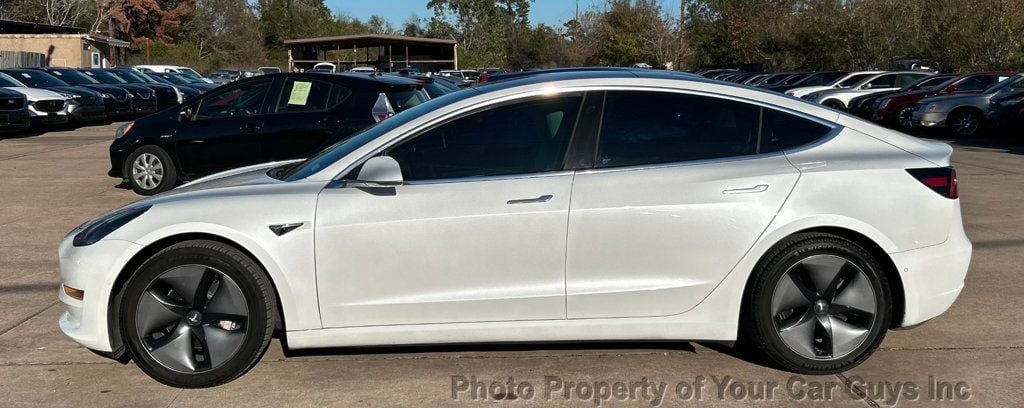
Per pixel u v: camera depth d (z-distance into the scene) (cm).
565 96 454
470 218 432
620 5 4966
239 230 432
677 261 438
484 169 445
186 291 438
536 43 6719
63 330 459
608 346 504
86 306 441
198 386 446
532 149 446
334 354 495
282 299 437
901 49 3428
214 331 442
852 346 449
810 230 445
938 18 3122
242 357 440
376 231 432
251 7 7688
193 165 1041
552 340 447
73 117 2088
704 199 436
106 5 6091
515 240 433
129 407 427
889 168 446
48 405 430
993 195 1000
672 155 447
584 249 435
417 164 446
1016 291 605
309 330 441
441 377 461
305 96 1009
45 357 496
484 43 7375
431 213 432
